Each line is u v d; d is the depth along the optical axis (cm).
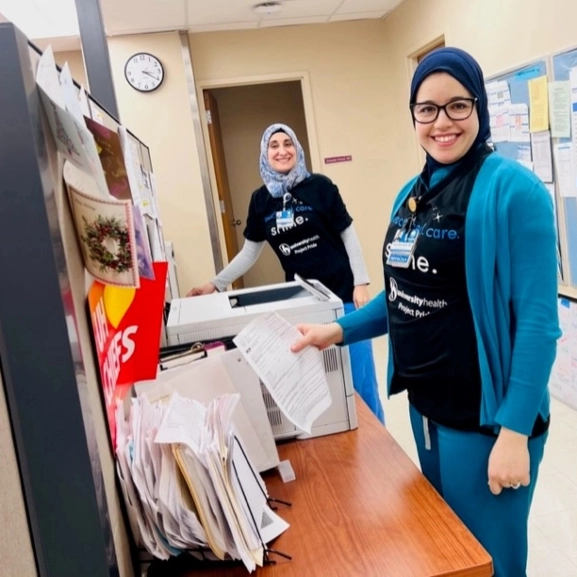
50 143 64
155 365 96
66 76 63
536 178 108
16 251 59
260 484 97
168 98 432
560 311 290
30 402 61
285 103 566
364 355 207
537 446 116
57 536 64
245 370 118
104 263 72
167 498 80
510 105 306
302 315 137
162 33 425
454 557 84
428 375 118
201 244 452
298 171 229
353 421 133
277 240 235
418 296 117
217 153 467
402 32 439
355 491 105
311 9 420
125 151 82
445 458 118
